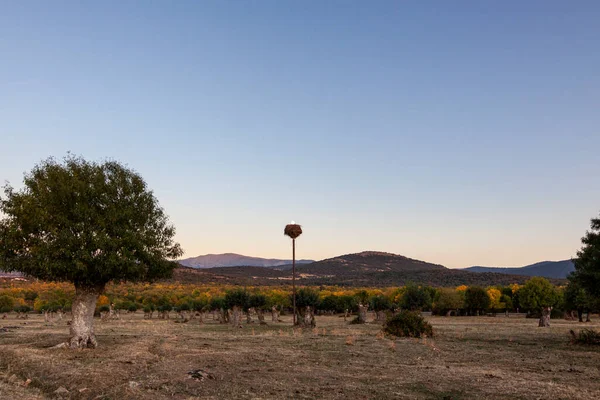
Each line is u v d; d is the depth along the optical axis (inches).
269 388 598.9
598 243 1128.8
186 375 657.6
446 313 4185.5
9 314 4114.2
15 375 735.7
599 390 586.6
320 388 600.1
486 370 740.0
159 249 1066.7
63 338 1223.5
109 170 1056.2
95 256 955.3
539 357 903.1
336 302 4261.8
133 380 636.7
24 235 956.6
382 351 984.9
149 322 2504.9
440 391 581.9
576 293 2839.6
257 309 2593.5
